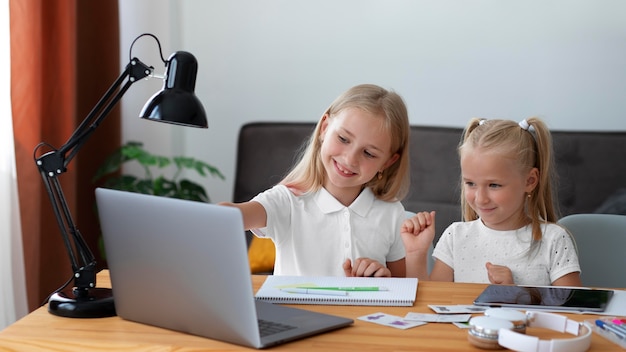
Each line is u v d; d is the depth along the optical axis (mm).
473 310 1419
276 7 3771
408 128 1953
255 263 3062
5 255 2674
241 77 3846
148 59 3748
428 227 1890
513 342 1182
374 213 1982
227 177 3906
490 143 1946
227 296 1226
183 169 3906
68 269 3062
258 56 3818
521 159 1947
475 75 3572
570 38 3457
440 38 3598
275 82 3818
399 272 2023
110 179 3465
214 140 3900
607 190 3068
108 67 3506
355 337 1276
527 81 3520
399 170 1987
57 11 2977
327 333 1300
